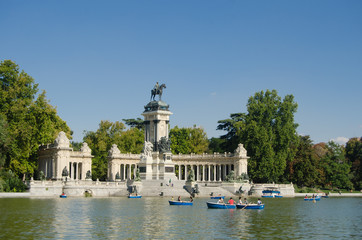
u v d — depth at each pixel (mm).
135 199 122438
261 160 166250
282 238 59219
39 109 141875
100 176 187750
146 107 164875
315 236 61406
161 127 162000
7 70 139625
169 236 59156
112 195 138250
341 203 124438
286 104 175000
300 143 180000
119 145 189875
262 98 178250
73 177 161750
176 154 196625
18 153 134875
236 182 153250
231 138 190625
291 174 176750
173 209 91750
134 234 60062
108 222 70500
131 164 178875
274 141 171000
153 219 74750
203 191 145500
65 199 117625
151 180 150500
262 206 97312
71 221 70812
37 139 143000
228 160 170125
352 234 63281
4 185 125625
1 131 121250
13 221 69625
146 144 158875
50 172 156000
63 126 169125
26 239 55188
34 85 145250
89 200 115312
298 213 90188
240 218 78062
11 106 138000
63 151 150625
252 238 58719
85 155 164750
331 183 199500
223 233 61938
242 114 194250
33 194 126375
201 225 68688
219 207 95250
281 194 158750
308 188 179500
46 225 66125
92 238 56688
